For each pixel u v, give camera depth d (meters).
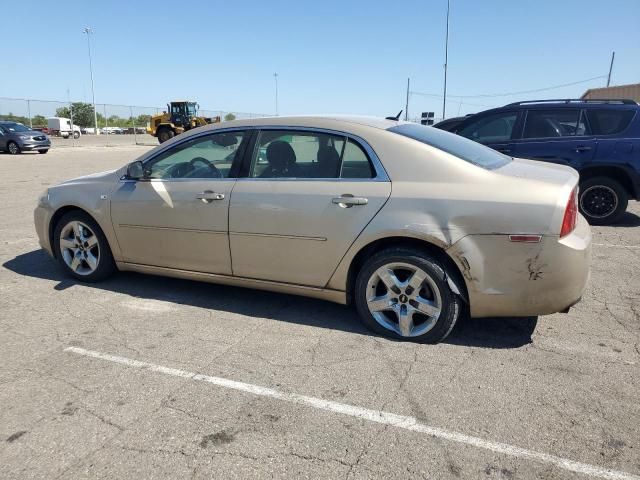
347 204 3.60
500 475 2.33
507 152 7.72
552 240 3.18
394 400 2.92
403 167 3.55
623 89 31.72
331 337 3.76
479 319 4.07
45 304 4.43
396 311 3.64
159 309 4.32
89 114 52.09
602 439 2.57
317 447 2.52
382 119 4.08
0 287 4.87
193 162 4.32
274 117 4.12
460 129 8.18
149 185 4.41
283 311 4.26
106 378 3.18
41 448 2.52
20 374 3.23
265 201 3.88
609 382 3.11
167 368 3.31
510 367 3.29
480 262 3.32
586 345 3.61
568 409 2.83
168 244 4.39
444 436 2.60
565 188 3.29
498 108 7.89
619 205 7.43
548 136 7.53
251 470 2.36
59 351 3.55
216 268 4.23
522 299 3.32
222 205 4.04
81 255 4.97
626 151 7.15
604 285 4.87
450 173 3.45
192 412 2.82
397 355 3.46
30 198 10.29
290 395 2.98
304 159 3.88
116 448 2.52
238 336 3.79
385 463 2.41
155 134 36.41
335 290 3.82
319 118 3.94
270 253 3.94
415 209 3.43
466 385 3.08
